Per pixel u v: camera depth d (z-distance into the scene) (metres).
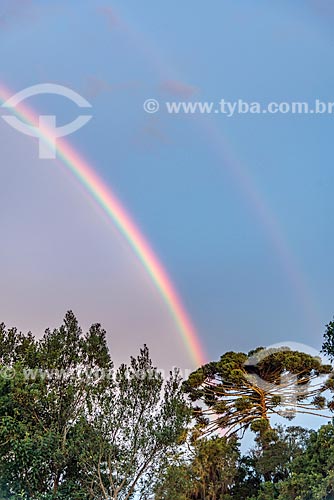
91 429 37.50
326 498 37.81
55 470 37.72
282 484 38.81
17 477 37.47
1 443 37.56
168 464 37.84
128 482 37.19
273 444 43.56
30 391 38.50
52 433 37.56
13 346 41.59
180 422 38.28
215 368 52.03
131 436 37.72
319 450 39.91
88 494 37.19
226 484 42.12
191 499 41.53
